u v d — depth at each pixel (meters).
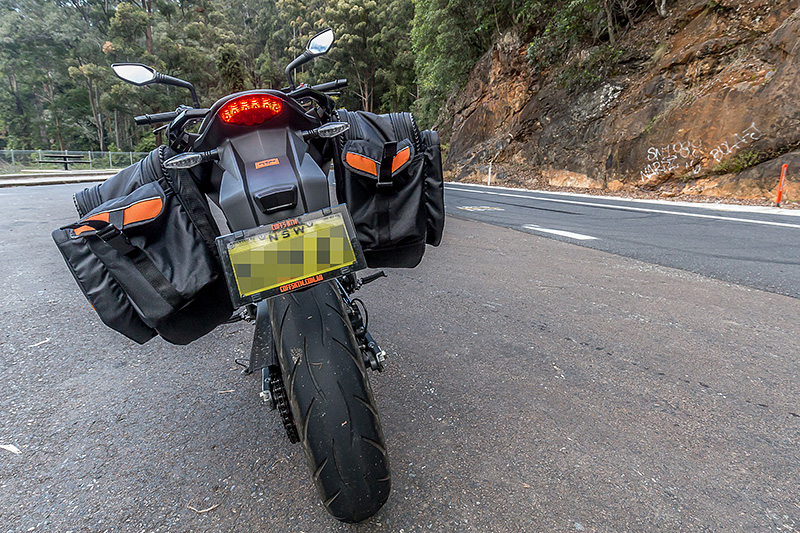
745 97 11.40
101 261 1.21
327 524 1.31
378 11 45.38
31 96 55.12
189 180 1.38
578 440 1.69
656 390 2.06
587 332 2.75
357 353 1.25
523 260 4.63
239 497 1.43
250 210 1.27
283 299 1.32
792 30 10.79
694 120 12.49
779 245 5.34
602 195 13.82
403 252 1.71
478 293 3.52
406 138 1.62
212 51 54.72
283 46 60.50
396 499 1.40
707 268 4.29
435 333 2.75
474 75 24.41
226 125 1.33
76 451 1.69
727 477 1.49
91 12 48.09
